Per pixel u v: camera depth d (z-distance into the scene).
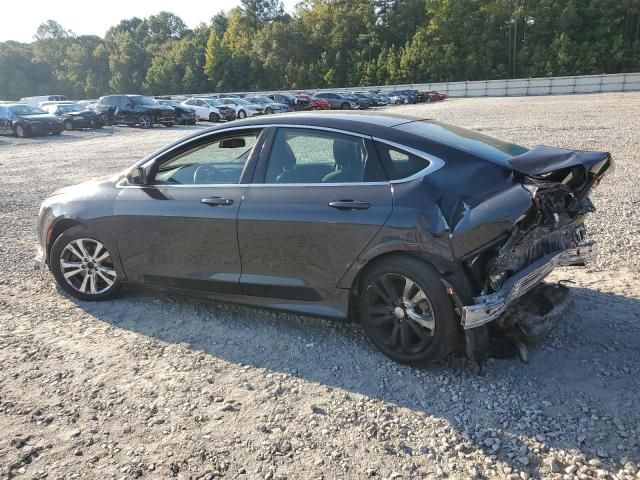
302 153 3.86
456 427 2.95
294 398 3.27
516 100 45.84
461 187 3.28
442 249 3.20
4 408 3.22
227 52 88.69
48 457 2.79
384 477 2.60
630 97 39.28
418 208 3.30
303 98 44.28
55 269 4.86
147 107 29.06
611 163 3.61
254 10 103.31
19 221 8.18
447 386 3.34
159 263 4.39
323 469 2.66
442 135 3.69
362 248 3.49
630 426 2.88
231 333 4.16
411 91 54.00
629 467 2.58
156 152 4.48
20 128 24.66
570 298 3.95
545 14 72.12
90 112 28.91
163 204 4.28
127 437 2.94
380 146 3.59
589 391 3.21
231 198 3.99
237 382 3.47
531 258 3.49
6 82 111.12
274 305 3.98
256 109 36.34
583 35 70.69
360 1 85.88
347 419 3.05
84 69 111.94
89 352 3.90
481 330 3.34
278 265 3.87
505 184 3.30
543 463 2.64
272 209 3.80
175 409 3.19
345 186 3.62
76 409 3.20
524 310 3.69
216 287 4.18
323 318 3.83
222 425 3.03
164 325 4.32
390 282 3.51
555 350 3.70
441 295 3.27
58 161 15.69
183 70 95.38
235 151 4.16
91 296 4.81
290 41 86.56
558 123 19.66
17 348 3.97
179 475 2.64
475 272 3.20
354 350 3.85
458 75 75.81
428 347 3.41
